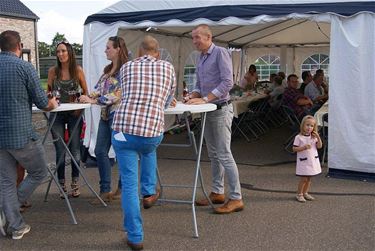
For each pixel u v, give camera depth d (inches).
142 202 185.0
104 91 183.3
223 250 141.4
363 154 224.2
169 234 155.0
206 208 182.5
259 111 376.2
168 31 353.1
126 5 270.2
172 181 228.5
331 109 229.5
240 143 342.6
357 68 221.6
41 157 150.8
